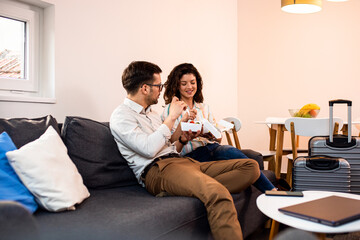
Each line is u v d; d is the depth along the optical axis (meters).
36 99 2.20
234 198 1.89
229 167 1.91
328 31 4.00
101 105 2.66
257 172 1.88
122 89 2.84
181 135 2.16
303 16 4.14
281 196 1.62
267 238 2.21
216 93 4.16
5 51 2.24
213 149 2.39
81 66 2.52
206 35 3.96
